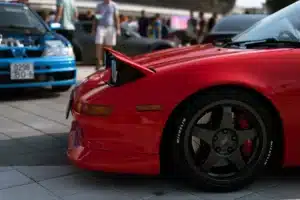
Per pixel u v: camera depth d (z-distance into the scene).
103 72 3.38
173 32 16.53
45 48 6.02
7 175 3.09
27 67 5.77
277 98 2.68
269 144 2.77
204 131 2.70
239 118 2.75
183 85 2.62
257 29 3.57
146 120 2.62
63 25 9.27
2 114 5.02
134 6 25.56
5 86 5.71
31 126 4.47
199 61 2.72
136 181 2.99
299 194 2.79
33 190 2.84
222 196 2.74
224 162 2.78
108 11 8.79
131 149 2.66
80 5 21.48
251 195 2.76
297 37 3.06
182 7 28.38
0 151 3.64
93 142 2.70
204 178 2.74
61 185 2.93
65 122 4.64
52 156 3.52
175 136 2.68
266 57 2.72
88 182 2.98
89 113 2.68
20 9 6.91
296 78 2.70
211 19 15.20
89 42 10.29
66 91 6.58
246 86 2.65
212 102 2.66
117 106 2.62
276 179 3.03
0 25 6.46
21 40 6.09
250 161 2.78
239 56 2.73
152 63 2.95
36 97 6.11
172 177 3.04
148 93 2.62
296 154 2.79
